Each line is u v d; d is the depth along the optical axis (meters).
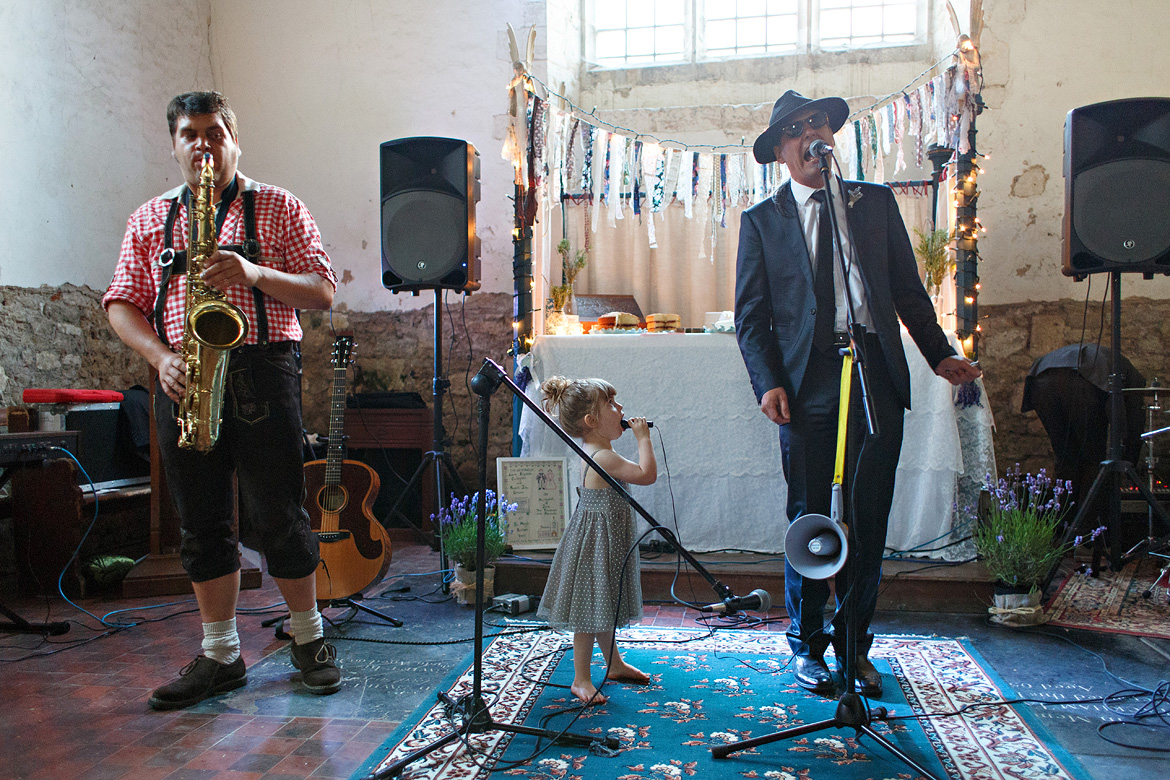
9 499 4.23
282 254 2.61
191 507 2.56
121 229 5.63
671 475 4.09
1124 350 5.64
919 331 2.71
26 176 4.86
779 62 6.66
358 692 2.67
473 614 3.59
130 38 5.74
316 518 3.57
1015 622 3.31
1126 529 4.59
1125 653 2.99
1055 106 5.75
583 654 2.58
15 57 4.80
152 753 2.21
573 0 6.76
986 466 3.89
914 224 5.82
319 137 6.54
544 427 4.20
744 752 2.18
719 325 4.12
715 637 3.20
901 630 3.29
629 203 6.00
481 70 6.33
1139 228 3.43
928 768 2.07
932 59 6.48
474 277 4.19
